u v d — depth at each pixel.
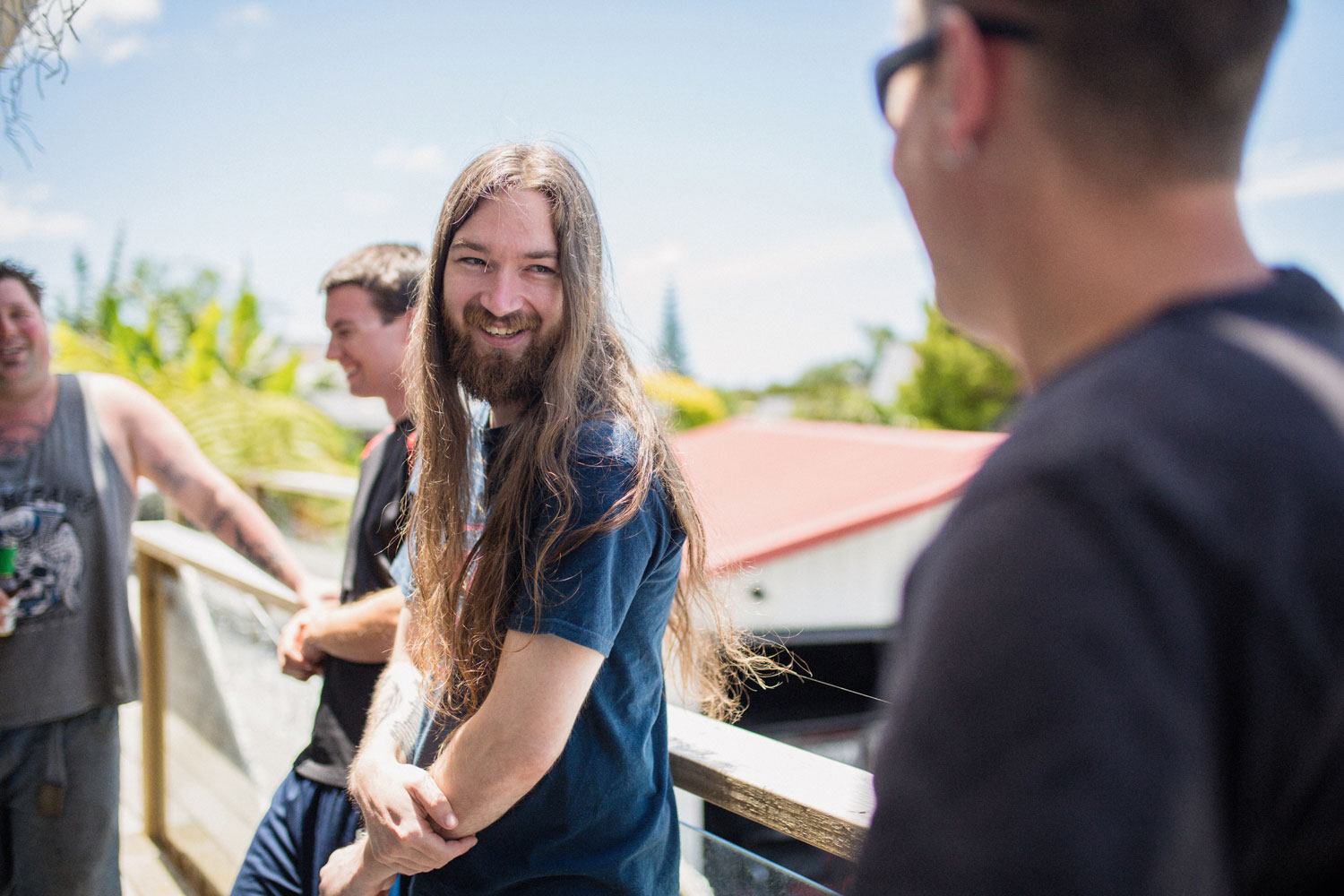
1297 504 0.39
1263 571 0.38
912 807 0.42
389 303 1.79
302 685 2.22
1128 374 0.43
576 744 1.13
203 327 12.48
